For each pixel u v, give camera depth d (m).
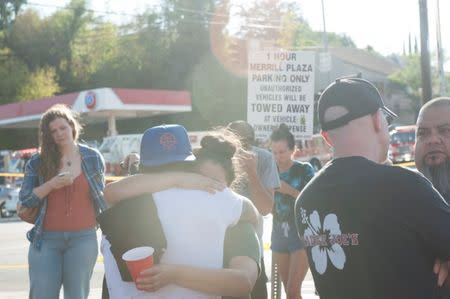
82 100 39.38
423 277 2.71
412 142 38.25
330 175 2.95
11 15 63.09
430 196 2.72
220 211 3.18
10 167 34.44
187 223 3.14
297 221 3.15
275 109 9.52
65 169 5.80
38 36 61.97
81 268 5.77
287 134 6.85
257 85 9.55
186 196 3.18
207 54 58.47
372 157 2.98
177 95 40.88
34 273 5.74
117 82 61.22
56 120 5.78
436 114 3.68
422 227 2.69
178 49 58.81
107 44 61.69
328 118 2.98
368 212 2.76
